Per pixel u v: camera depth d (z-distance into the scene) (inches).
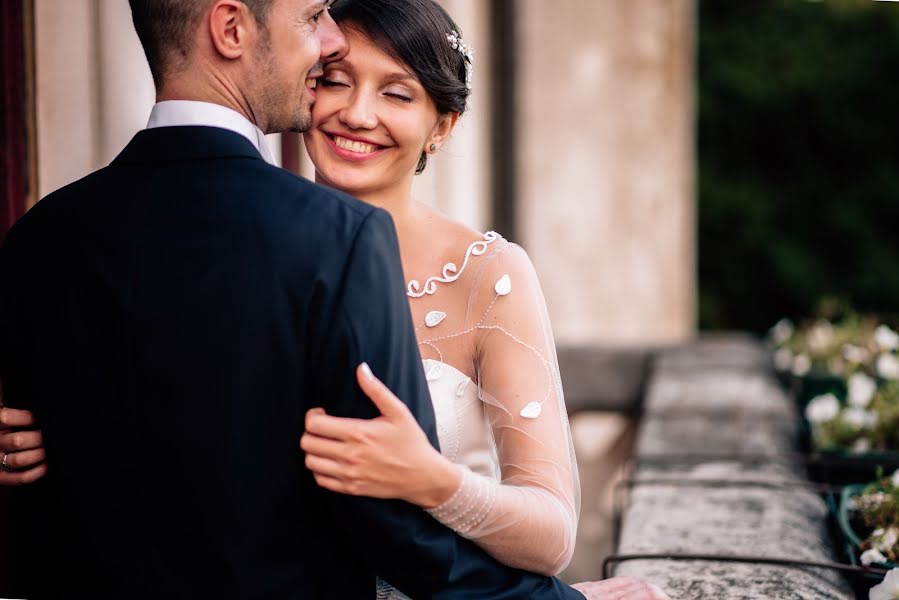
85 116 133.9
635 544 117.6
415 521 70.5
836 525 128.0
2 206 117.3
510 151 351.9
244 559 68.2
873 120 623.2
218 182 69.9
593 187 346.0
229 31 71.4
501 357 87.8
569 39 344.8
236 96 72.6
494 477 93.5
